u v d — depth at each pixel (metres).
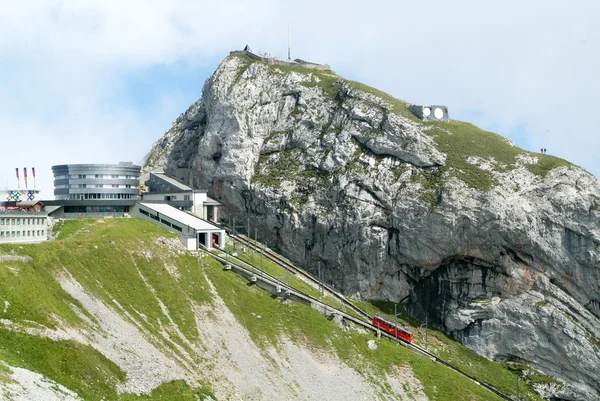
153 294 123.56
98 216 166.12
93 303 109.88
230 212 195.62
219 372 109.75
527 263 153.88
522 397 138.62
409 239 161.25
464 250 156.62
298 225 177.38
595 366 141.50
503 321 151.38
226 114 198.75
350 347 132.38
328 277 173.25
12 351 85.31
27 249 112.81
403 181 168.12
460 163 166.38
